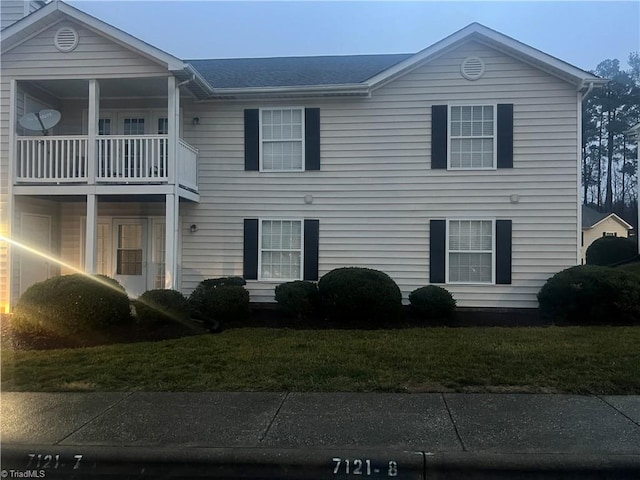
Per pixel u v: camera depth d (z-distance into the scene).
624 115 45.41
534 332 9.25
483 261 12.26
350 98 12.60
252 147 12.82
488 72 12.16
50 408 5.50
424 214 12.40
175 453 4.36
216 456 4.31
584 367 6.70
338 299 10.70
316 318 11.17
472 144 12.24
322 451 4.33
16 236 11.82
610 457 4.16
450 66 12.27
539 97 12.03
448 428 4.82
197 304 10.87
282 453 4.31
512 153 12.09
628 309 10.25
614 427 4.81
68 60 11.49
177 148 11.38
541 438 4.57
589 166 48.59
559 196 12.00
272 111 12.86
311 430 4.80
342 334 9.40
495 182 12.17
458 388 6.02
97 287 9.51
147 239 13.49
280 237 12.82
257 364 7.09
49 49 11.52
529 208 12.08
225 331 9.79
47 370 6.95
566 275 10.95
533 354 7.39
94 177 11.41
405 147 12.45
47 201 13.05
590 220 40.59
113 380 6.48
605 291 10.38
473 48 12.19
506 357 7.27
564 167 11.98
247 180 12.87
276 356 7.53
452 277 12.33
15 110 11.69
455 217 12.30
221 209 12.93
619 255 21.41
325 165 12.69
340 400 5.68
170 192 11.27
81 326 9.14
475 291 12.20
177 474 4.28
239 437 4.66
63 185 11.52
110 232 13.54
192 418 5.16
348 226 12.62
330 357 7.45
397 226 12.48
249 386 6.19
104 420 5.13
